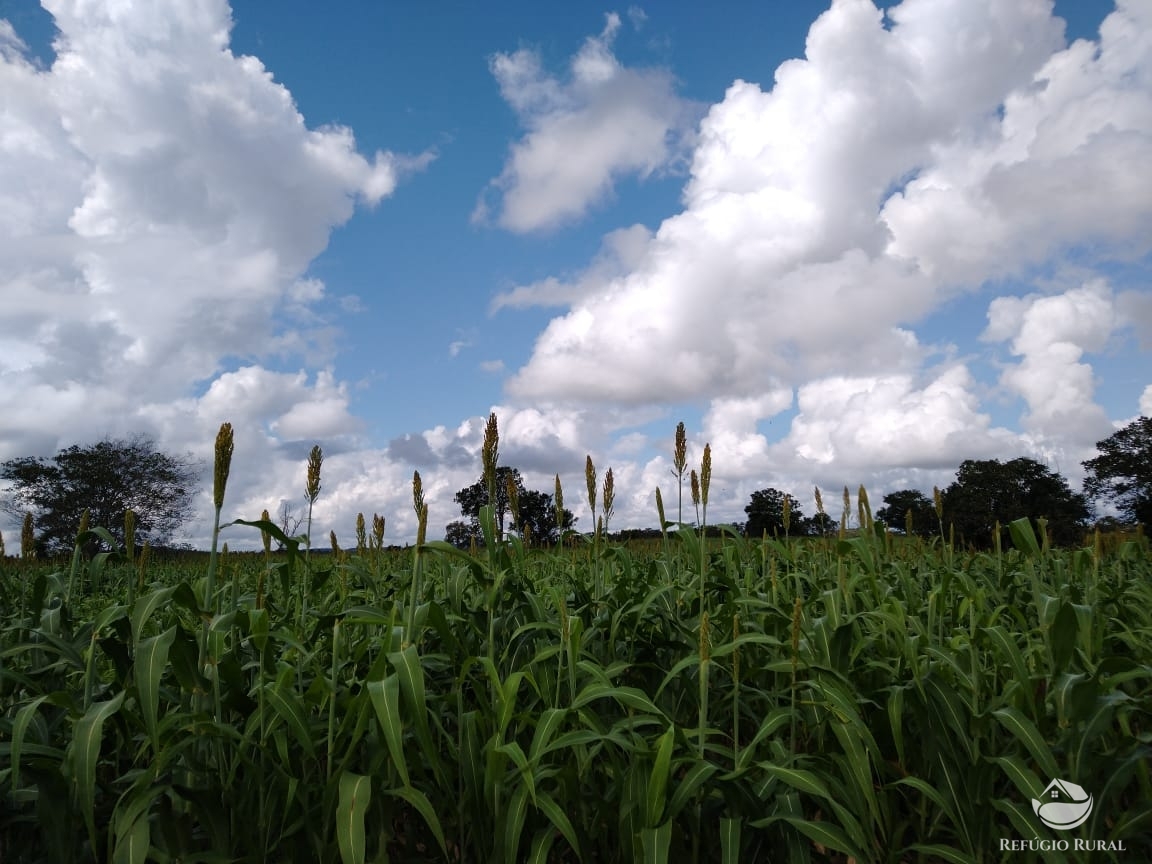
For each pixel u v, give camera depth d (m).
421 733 2.64
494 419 3.83
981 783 3.15
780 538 6.45
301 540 4.38
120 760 3.55
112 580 10.68
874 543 5.68
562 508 5.64
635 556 7.29
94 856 2.74
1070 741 3.14
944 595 4.39
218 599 4.28
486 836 3.13
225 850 2.89
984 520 49.19
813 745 3.81
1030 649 3.93
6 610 4.70
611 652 4.18
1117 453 61.09
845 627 3.65
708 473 3.86
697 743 3.35
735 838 2.71
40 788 2.70
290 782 2.87
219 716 3.11
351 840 2.50
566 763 3.44
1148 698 3.66
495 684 2.98
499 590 3.64
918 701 3.23
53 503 40.62
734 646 3.23
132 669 3.25
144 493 43.28
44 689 3.62
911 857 3.62
